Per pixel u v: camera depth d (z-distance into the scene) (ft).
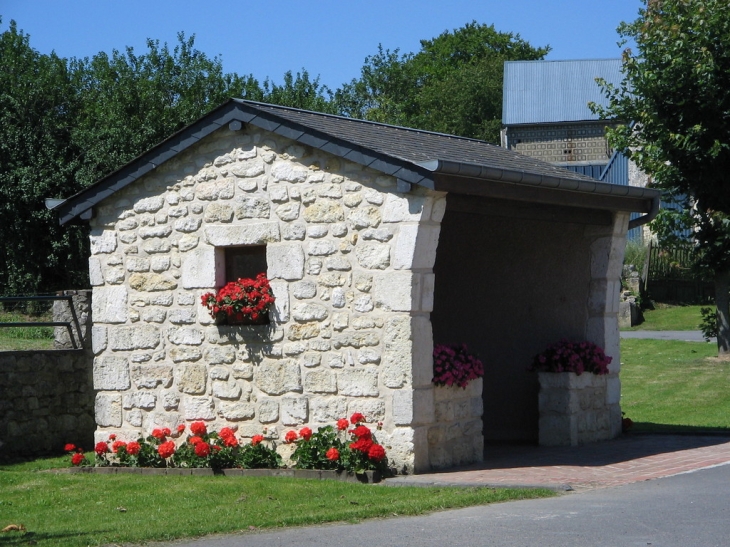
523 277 38.88
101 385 35.40
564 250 37.86
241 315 32.58
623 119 58.34
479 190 29.14
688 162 55.57
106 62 93.56
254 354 32.32
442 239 40.65
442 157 31.27
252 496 27.07
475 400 32.09
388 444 29.40
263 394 32.14
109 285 35.40
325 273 30.91
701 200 56.75
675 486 25.81
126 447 33.47
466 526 21.43
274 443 31.89
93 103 92.27
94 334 35.58
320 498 26.35
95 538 22.13
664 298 87.76
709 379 51.52
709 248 56.24
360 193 30.19
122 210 35.22
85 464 34.83
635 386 51.47
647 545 18.76
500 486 26.45
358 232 30.22
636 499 23.94
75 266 81.76
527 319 38.78
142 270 34.76
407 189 28.66
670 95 54.49
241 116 32.14
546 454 33.60
